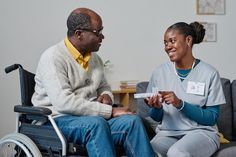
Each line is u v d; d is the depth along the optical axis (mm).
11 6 3264
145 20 3684
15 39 3287
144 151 1739
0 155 1981
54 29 3398
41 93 1957
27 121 2008
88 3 3496
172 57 2029
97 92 2191
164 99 1918
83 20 1930
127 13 3625
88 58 2029
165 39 2057
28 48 3330
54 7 3391
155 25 3715
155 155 1833
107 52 3578
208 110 1984
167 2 3744
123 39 3623
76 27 1938
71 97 1809
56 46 1966
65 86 1846
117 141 1811
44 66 1877
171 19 3762
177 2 3773
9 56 3275
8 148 1979
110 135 1718
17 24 3289
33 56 3350
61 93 1807
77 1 3457
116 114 1892
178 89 2064
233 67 3969
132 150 1752
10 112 3301
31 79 2096
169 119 2064
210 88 2014
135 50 3666
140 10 3666
